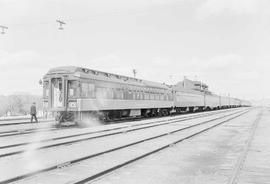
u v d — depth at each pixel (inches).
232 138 711.7
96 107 1057.5
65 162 398.3
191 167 390.6
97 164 402.6
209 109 3211.1
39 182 309.3
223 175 347.6
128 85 1315.2
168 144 578.9
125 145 561.3
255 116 1801.2
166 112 1875.0
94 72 1083.3
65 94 974.4
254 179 329.4
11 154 471.5
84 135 751.1
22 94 3036.4
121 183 310.0
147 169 377.4
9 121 1253.7
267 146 580.7
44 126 1006.4
